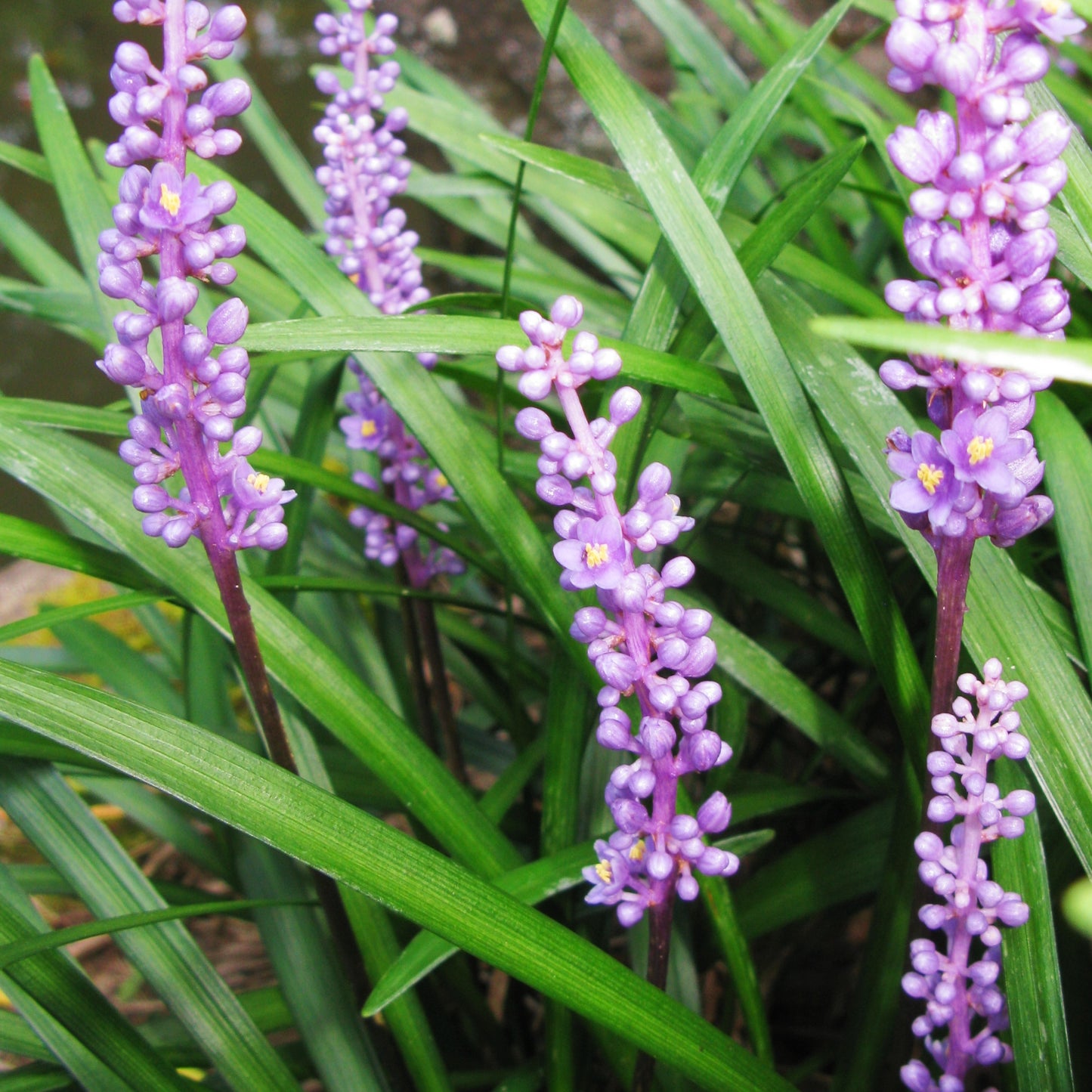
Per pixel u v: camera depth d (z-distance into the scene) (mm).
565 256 901
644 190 359
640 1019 329
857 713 453
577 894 393
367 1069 374
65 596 826
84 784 456
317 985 380
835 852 408
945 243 295
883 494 360
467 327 356
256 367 399
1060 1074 335
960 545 315
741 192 578
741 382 370
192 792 327
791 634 612
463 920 325
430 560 444
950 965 334
